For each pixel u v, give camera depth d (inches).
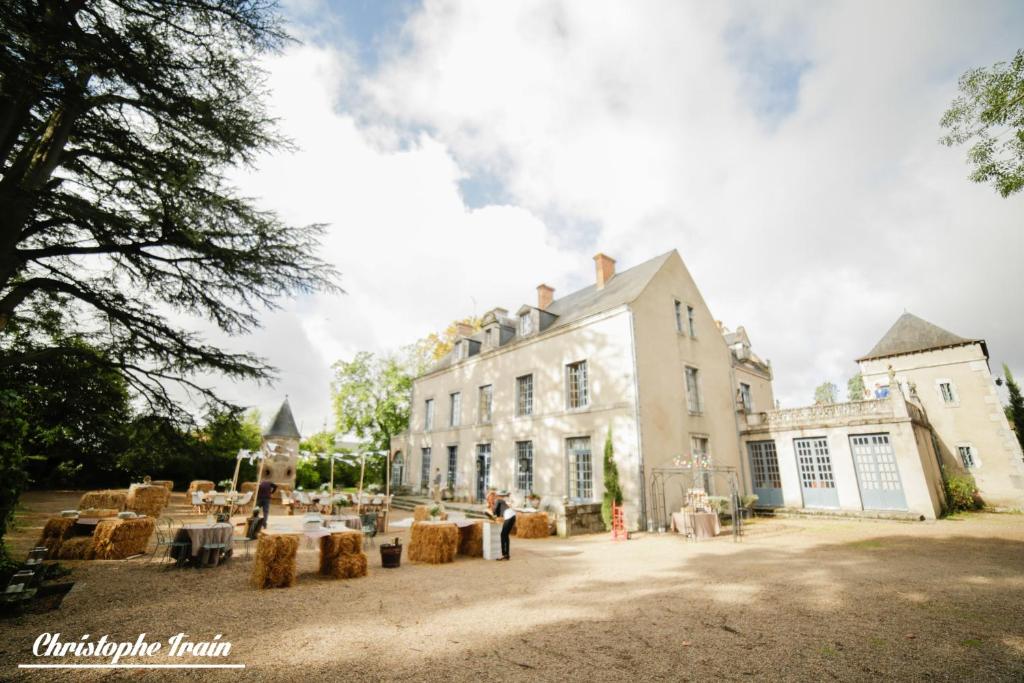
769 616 197.8
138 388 273.7
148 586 251.1
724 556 348.2
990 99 266.7
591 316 612.1
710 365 701.3
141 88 243.6
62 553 319.6
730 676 138.9
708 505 495.8
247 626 186.7
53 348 251.1
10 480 225.0
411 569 314.2
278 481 1016.2
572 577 283.3
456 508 660.1
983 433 746.8
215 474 1003.3
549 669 144.6
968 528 479.2
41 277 255.0
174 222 227.6
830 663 147.4
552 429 633.0
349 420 1139.3
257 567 259.0
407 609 213.6
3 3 167.9
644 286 602.9
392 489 959.6
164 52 236.8
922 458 579.5
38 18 186.5
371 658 153.7
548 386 657.6
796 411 674.8
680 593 239.0
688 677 138.2
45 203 211.9
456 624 190.7
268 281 284.2
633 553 373.4
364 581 274.7
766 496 692.7
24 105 220.7
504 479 692.1
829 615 197.5
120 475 913.5
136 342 273.7
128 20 235.6
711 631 179.8
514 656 155.7
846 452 616.7
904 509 561.3
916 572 277.4
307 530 289.1
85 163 277.7
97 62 211.2
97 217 214.4
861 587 243.4
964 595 224.4
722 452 668.1
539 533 477.1
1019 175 265.4
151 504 563.8
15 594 194.7
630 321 561.9
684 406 613.9
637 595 236.7
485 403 792.9
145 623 188.2
